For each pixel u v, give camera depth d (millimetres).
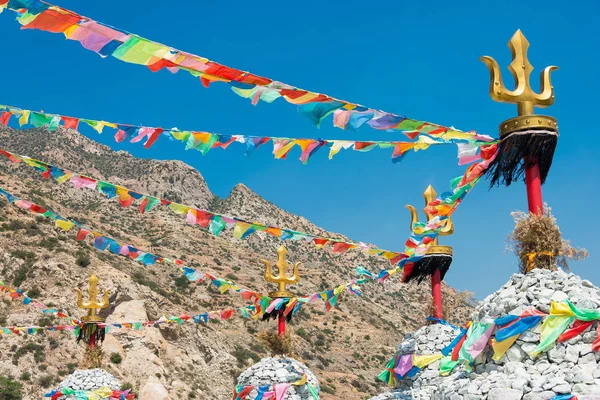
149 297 62969
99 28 7355
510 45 11844
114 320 57125
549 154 11391
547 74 11688
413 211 19047
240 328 72875
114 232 90125
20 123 10211
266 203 138000
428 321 18266
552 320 9836
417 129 10312
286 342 19812
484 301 11148
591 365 9398
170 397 51875
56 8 7086
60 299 56156
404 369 17531
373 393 67562
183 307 69438
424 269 18359
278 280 19969
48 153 127812
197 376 58875
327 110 9062
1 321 51750
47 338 51312
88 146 149125
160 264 82188
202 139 10102
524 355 10016
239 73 8242
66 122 10266
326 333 80688
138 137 10125
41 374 47719
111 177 137250
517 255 11211
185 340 62406
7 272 58094
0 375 46062
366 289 101875
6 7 7055
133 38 7512
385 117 9703
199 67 8039
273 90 8594
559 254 10930
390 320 92375
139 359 54125
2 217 67438
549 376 9461
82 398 22203
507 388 9461
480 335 10453
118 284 60656
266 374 18953
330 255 114875
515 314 10180
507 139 11336
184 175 144125
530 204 11375
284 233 13773
